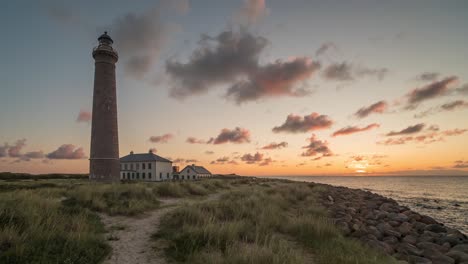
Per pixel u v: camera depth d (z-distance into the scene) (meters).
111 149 40.91
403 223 17.70
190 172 81.38
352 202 28.88
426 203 43.31
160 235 9.42
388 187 93.94
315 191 34.25
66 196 16.02
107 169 39.97
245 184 43.34
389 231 15.06
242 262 6.67
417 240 14.39
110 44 43.59
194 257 7.28
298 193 26.50
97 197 14.48
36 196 12.07
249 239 9.13
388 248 11.04
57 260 6.44
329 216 16.06
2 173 54.47
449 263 10.37
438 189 83.75
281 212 14.33
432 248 12.04
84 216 10.52
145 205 14.49
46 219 8.77
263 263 6.66
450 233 15.76
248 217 12.06
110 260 7.33
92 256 7.12
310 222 11.26
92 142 40.66
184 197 20.58
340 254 8.52
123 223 11.20
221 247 8.11
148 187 21.92
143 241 8.95
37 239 7.18
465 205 41.38
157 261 7.36
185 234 8.88
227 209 12.93
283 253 7.50
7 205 9.30
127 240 9.00
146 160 71.44
